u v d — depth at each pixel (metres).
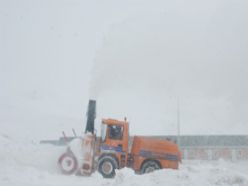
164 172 9.89
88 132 13.51
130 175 9.77
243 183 9.08
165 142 14.14
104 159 13.23
